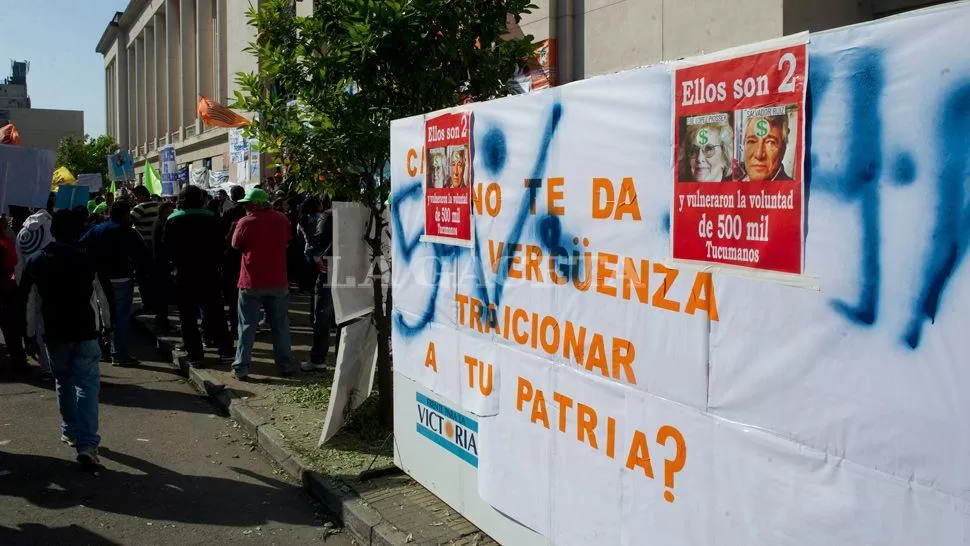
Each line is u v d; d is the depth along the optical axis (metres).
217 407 7.46
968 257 1.95
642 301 3.01
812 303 2.33
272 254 7.85
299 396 7.32
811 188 2.32
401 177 5.05
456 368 4.46
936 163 2.00
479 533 4.37
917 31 2.03
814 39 2.29
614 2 9.28
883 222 2.13
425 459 4.90
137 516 4.94
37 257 5.64
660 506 2.97
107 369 8.98
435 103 5.96
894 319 2.12
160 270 10.70
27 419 7.04
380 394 6.25
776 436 2.48
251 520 4.91
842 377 2.27
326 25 5.90
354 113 5.86
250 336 7.92
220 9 29.09
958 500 1.99
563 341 3.50
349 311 5.95
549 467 3.65
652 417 2.99
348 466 5.50
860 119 2.17
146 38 49.00
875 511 2.20
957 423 1.99
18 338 8.81
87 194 9.30
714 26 8.02
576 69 9.94
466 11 5.82
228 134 28.03
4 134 12.80
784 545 2.47
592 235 3.27
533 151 3.64
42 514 4.95
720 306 2.65
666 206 2.87
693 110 2.71
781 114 2.39
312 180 6.19
